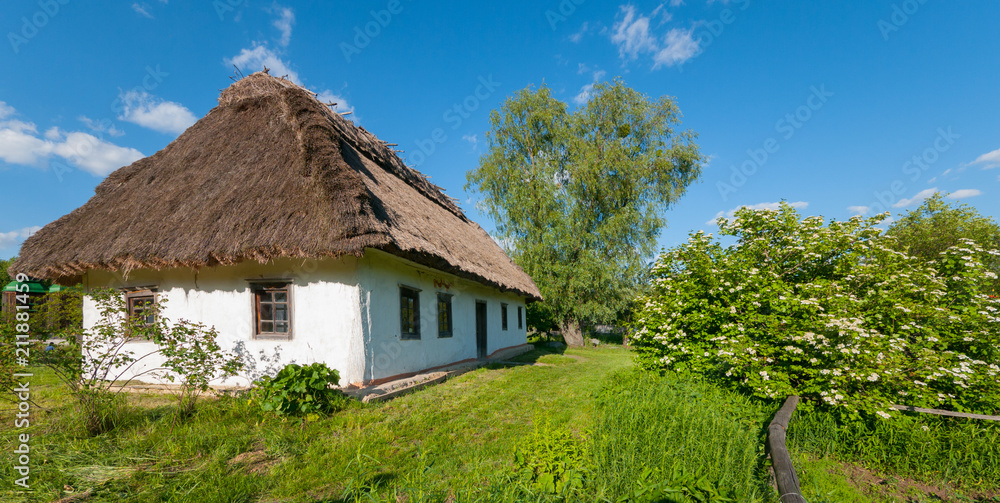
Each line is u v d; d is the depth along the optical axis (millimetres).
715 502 2658
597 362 12508
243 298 6695
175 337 5102
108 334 4770
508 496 2773
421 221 8578
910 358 4664
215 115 9805
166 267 6645
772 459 3021
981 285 5145
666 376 5645
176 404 5582
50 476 3285
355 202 5957
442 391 6863
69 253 7113
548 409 5828
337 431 4691
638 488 2824
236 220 6332
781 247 5984
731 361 4961
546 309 19969
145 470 3488
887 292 4836
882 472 3852
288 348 6422
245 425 4695
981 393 4422
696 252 5953
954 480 3678
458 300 10289
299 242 5770
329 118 9344
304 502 3055
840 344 4391
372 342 6449
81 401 4348
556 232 17359
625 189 17953
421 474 3266
